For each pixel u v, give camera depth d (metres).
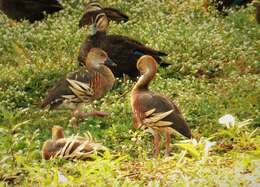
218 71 20.70
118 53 20.30
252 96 18.34
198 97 18.61
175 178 12.67
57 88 18.09
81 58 20.84
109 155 13.77
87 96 18.16
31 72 20.67
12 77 20.44
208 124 17.16
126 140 16.36
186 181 12.41
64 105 18.08
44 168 13.76
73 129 17.66
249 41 22.27
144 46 20.59
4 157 13.82
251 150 14.19
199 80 19.98
